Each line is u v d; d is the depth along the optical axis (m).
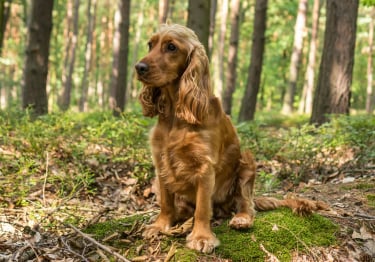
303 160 6.11
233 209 3.81
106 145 6.08
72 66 24.77
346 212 3.97
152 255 3.19
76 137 6.38
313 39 21.67
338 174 5.70
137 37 30.48
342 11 9.36
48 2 10.09
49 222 3.89
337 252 3.43
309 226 3.61
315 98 9.77
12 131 6.46
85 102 28.12
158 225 3.48
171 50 3.19
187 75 3.16
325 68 9.58
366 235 3.61
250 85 14.73
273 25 22.66
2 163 5.07
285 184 5.66
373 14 26.27
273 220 3.59
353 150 6.43
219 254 3.20
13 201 4.27
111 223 3.72
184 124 3.22
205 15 7.86
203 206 3.24
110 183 5.25
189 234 3.32
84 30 39.09
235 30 15.63
